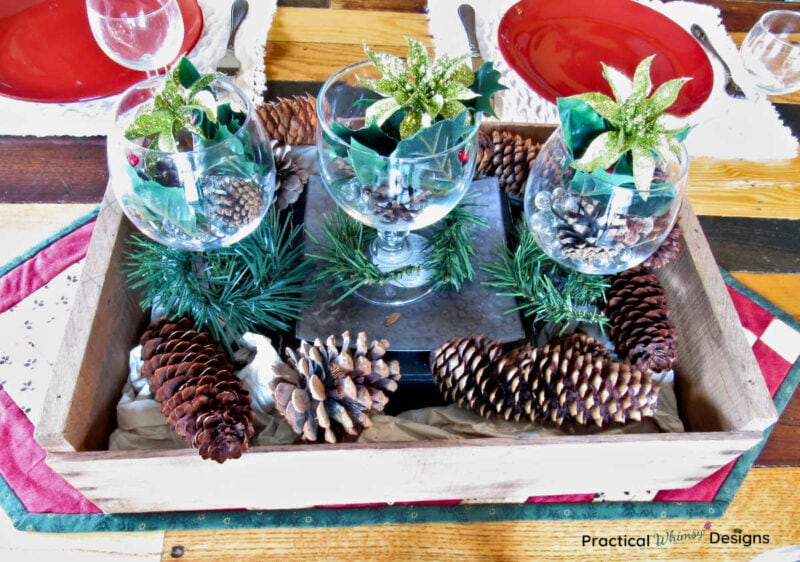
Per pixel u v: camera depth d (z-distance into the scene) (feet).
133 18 2.23
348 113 1.91
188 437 1.58
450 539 1.76
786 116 2.84
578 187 1.70
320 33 2.90
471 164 1.72
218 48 2.72
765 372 2.10
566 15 2.79
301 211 2.21
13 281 2.14
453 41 2.88
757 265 2.37
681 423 1.86
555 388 1.74
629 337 1.91
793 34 2.96
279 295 1.96
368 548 1.73
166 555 1.68
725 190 2.55
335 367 1.63
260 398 1.81
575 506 1.83
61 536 1.69
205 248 1.81
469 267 2.01
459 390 1.79
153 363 1.74
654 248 1.81
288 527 1.75
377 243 2.09
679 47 2.68
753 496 1.86
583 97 1.61
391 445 1.56
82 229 2.27
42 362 1.98
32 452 1.81
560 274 2.10
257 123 1.72
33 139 2.47
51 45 2.50
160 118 1.56
